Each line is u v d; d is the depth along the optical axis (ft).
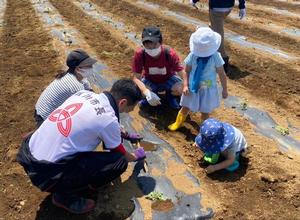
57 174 6.24
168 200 7.23
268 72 12.21
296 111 10.12
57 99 7.37
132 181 7.68
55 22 17.85
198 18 18.03
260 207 7.01
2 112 10.26
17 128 9.55
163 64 9.57
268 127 9.50
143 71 10.11
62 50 14.38
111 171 6.49
